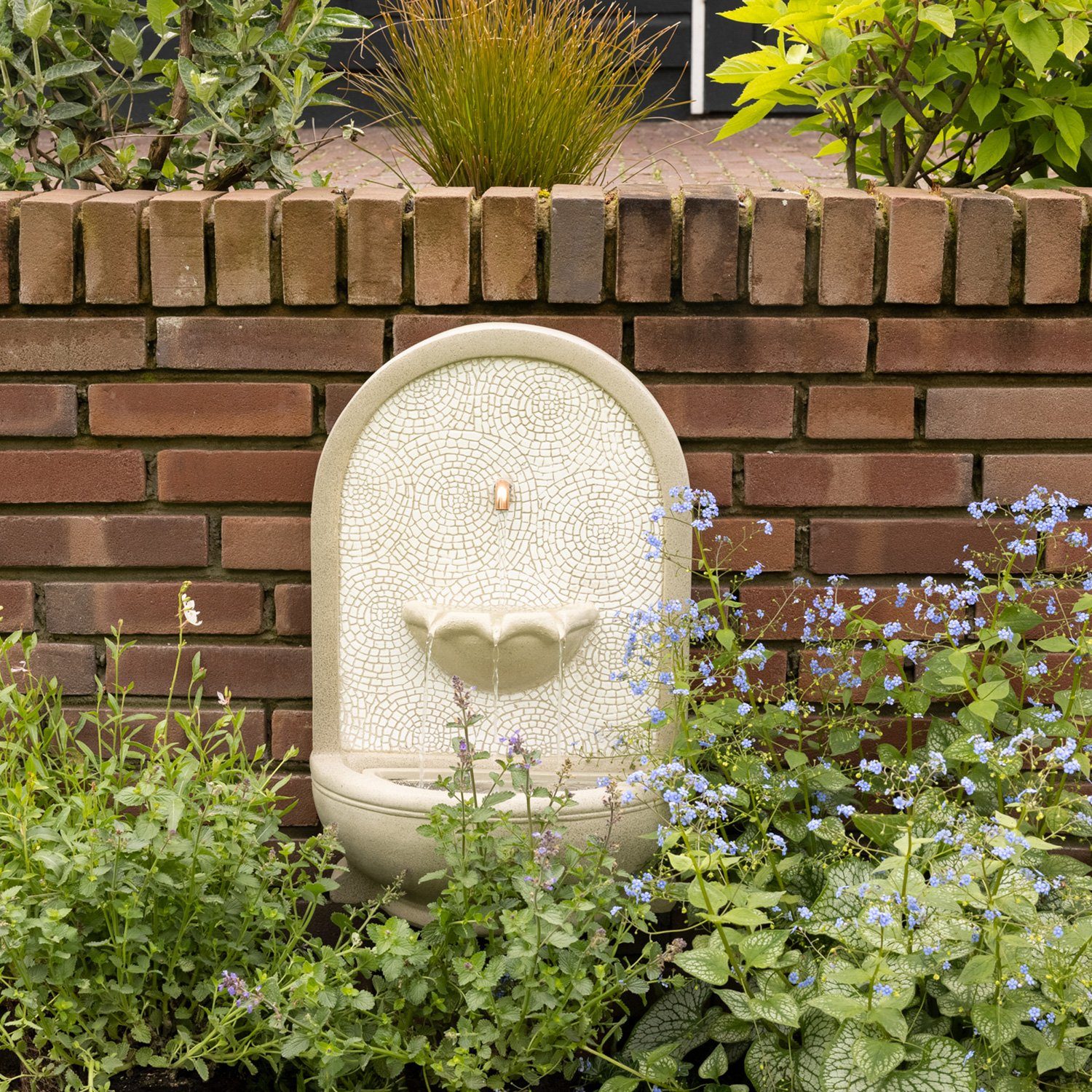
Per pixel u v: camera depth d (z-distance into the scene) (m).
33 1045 3.89
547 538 4.05
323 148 6.46
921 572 4.12
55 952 3.79
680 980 3.92
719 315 4.08
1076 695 3.98
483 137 4.19
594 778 4.05
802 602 4.12
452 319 4.08
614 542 4.05
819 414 4.09
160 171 4.30
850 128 4.25
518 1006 3.84
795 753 3.99
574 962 3.84
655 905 4.04
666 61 7.91
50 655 4.14
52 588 4.13
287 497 4.12
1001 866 3.80
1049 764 3.87
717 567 4.04
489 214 4.06
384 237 4.07
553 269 4.07
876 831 3.97
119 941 3.81
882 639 4.07
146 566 4.13
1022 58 4.19
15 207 4.09
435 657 4.04
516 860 3.91
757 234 4.05
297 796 4.14
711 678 4.00
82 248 4.09
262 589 4.14
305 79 4.21
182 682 4.14
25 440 4.12
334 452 4.04
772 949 3.82
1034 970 3.81
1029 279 4.05
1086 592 4.05
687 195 4.06
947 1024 3.88
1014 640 3.99
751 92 4.23
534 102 4.18
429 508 4.05
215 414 4.11
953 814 3.88
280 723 4.14
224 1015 3.83
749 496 4.11
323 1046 3.78
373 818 3.97
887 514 4.12
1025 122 4.24
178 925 3.88
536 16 4.21
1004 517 4.11
